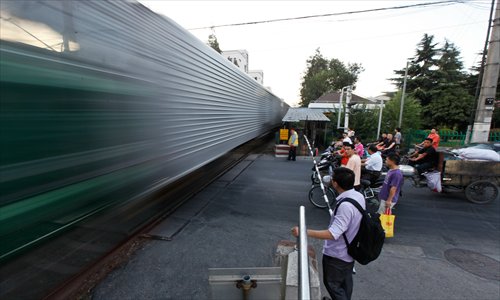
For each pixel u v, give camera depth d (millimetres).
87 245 2820
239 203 5379
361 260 2113
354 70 43625
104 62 1806
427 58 24719
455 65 23531
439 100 22312
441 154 5531
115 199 1951
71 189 1521
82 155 1603
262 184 6941
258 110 10820
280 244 2688
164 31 2828
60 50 1430
